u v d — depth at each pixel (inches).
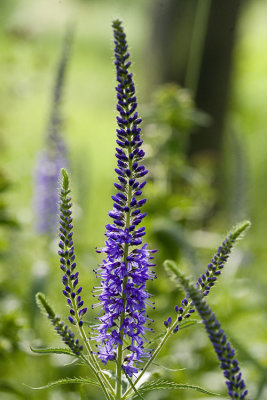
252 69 1111.6
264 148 834.8
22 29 531.2
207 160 502.9
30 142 621.9
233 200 407.8
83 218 412.2
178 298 362.0
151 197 378.9
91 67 1100.5
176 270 156.6
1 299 347.3
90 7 872.9
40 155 393.4
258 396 299.9
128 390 177.0
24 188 491.5
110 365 321.1
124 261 173.9
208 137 632.4
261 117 949.2
